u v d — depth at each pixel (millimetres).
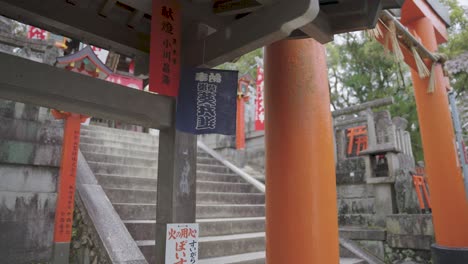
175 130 4168
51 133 5973
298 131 3953
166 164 4176
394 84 16266
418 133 15617
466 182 7898
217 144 14539
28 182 5680
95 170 7512
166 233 3766
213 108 3887
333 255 3809
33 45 6934
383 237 7684
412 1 7270
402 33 6008
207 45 3816
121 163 8484
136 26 4590
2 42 6723
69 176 5613
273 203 3953
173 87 3652
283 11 2918
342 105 18078
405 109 15617
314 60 4211
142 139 11125
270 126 4156
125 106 3830
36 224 5645
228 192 9148
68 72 3521
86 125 10531
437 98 7156
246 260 5645
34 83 3289
